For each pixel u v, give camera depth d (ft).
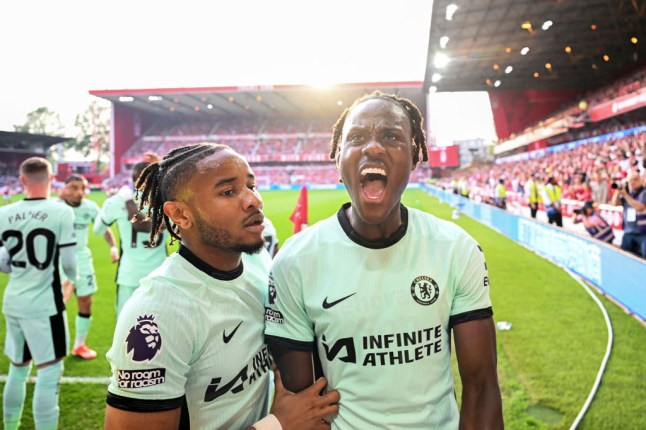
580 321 16.38
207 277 4.40
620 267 18.03
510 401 10.76
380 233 4.32
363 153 4.04
